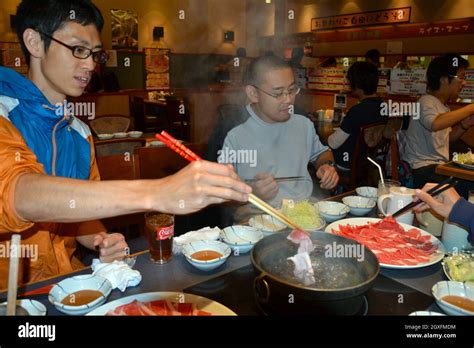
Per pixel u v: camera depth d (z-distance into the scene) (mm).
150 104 7559
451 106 5707
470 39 6711
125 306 1020
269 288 963
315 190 3238
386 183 1830
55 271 1529
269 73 2043
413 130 3709
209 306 1023
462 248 1376
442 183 1423
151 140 3676
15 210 980
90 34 1421
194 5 9195
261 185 1709
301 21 9273
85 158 1760
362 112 3371
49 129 1544
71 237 1679
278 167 2271
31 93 1464
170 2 9008
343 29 8531
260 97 2123
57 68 1419
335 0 8578
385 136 3410
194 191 881
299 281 1056
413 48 7492
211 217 2598
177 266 1293
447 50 7031
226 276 1225
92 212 937
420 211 1553
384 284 1183
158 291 1144
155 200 917
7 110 1410
